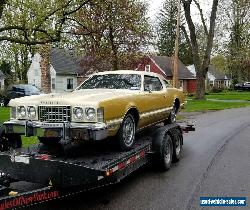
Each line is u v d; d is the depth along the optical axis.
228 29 59.16
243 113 23.08
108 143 6.77
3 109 24.45
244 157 9.56
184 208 5.86
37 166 5.30
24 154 5.67
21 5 15.07
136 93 7.32
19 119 6.34
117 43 21.28
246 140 12.30
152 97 7.98
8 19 15.67
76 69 49.81
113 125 6.31
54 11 15.36
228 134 13.68
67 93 7.04
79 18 17.84
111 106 6.23
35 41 16.12
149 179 7.46
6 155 5.61
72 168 5.15
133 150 6.84
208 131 14.48
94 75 8.30
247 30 58.03
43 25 15.87
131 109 7.00
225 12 57.12
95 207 5.82
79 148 6.87
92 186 5.67
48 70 26.61
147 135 8.59
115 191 6.67
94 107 5.93
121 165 5.97
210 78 78.69
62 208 5.75
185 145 11.32
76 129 5.90
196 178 7.55
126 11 19.73
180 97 10.05
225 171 8.12
